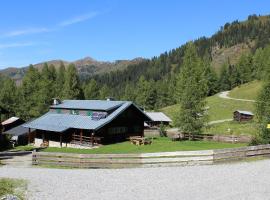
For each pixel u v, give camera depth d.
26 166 34.34
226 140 58.25
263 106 42.19
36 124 67.62
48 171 30.66
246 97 130.62
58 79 134.38
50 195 22.45
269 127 40.78
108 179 26.92
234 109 115.88
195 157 32.25
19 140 77.06
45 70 132.88
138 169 30.73
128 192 23.22
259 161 33.62
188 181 25.97
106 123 59.62
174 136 70.06
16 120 84.31
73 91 113.62
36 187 24.44
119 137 63.25
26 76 116.75
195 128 59.81
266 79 44.03
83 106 65.75
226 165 31.78
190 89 60.00
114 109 62.75
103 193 23.00
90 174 28.92
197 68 101.38
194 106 59.59
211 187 24.28
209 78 150.50
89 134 61.62
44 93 94.62
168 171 29.52
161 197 22.06
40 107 93.31
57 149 59.47
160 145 54.47
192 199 21.62
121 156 32.22
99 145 59.59
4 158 41.81
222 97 136.62
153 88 135.12
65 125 63.34
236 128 80.50
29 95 103.94
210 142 57.62
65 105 69.38
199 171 29.30
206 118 60.44
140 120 67.25
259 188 23.94
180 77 96.88
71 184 25.39
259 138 41.12
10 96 108.62
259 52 166.12
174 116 61.53
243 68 163.88
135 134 66.25
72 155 33.19
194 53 110.00
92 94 130.25
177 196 22.25
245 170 29.50
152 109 134.12
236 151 33.91
